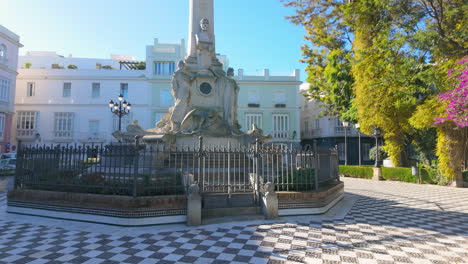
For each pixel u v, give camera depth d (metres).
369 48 15.62
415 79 13.86
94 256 4.29
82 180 6.56
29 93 32.88
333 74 19.05
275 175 7.68
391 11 13.90
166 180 6.53
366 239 5.16
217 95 10.88
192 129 10.16
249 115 35.06
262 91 35.44
